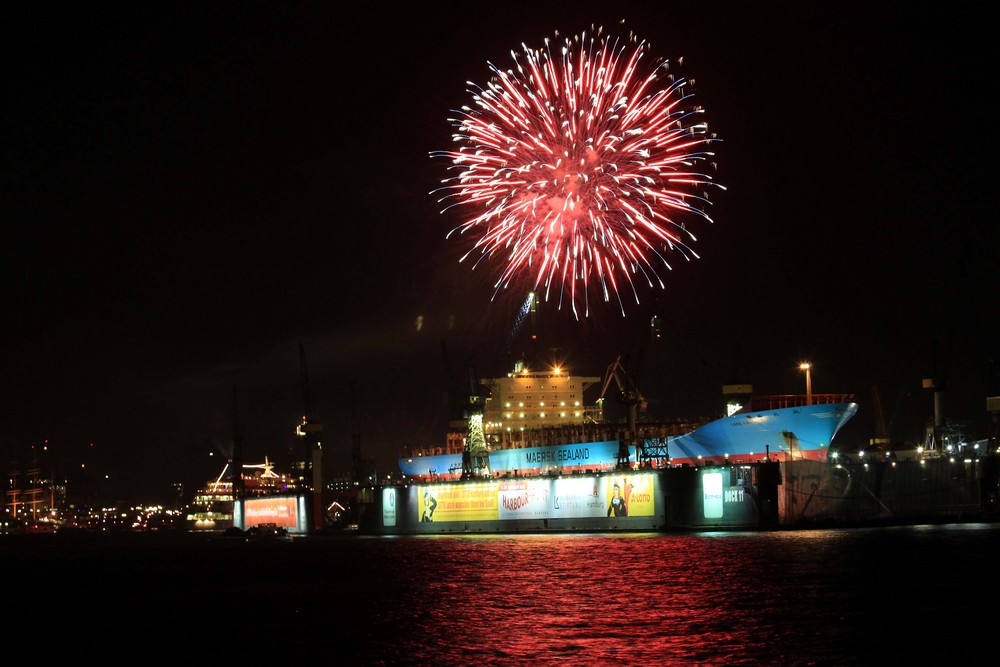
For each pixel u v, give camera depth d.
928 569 99.12
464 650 70.75
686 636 71.56
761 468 156.12
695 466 165.62
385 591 106.25
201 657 73.00
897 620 73.75
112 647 79.12
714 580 98.44
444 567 129.88
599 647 69.44
